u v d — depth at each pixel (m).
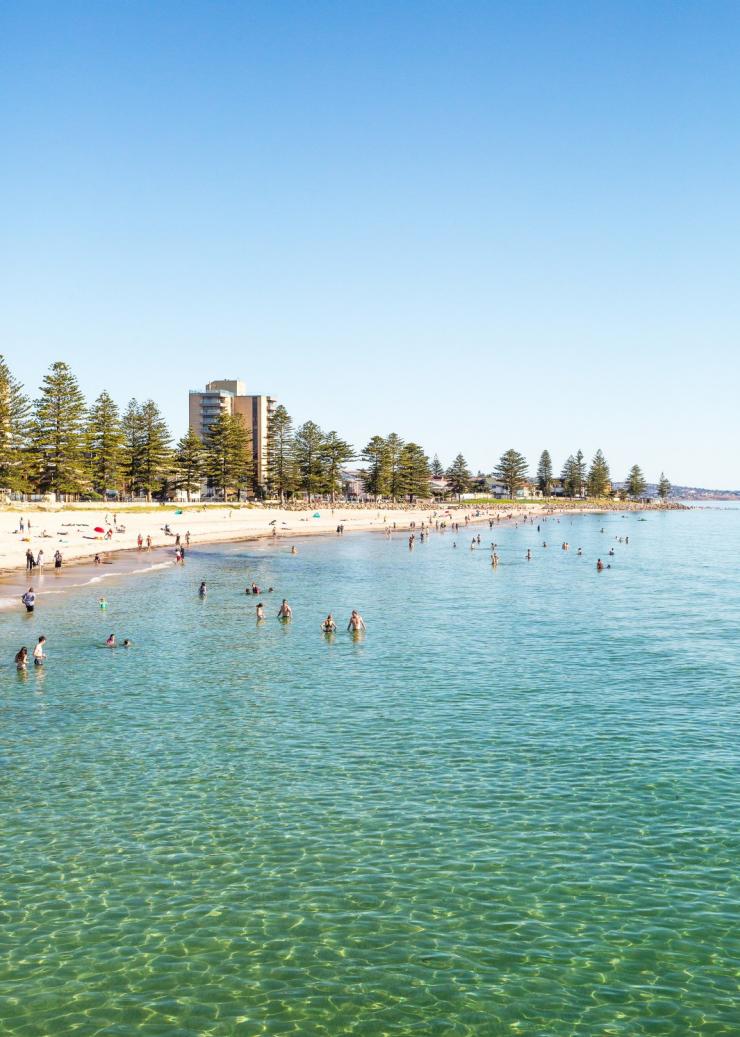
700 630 48.44
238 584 70.56
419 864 18.89
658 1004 14.10
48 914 16.80
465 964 15.20
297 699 32.84
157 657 40.66
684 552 111.81
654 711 31.09
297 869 18.67
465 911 16.92
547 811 21.81
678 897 17.47
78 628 48.19
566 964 15.21
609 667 38.53
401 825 20.95
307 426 179.50
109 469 135.50
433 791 23.17
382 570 84.06
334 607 57.84
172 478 157.25
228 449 162.62
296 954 15.48
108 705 31.92
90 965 15.15
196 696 33.28
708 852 19.47
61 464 120.88
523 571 84.19
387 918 16.69
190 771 24.72
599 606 58.69
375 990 14.46
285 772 24.66
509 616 54.00
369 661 39.91
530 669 38.16
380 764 25.31
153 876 18.34
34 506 118.75
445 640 45.34
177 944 15.78
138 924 16.45
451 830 20.69
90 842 20.00
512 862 19.00
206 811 21.81
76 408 121.94
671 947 15.73
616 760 25.64
